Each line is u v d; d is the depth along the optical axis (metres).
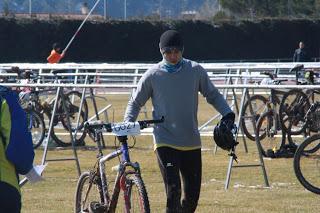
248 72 35.81
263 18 104.56
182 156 14.77
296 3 125.31
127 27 96.62
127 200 13.71
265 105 29.00
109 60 95.81
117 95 56.94
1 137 10.34
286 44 104.62
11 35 90.50
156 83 14.70
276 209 18.52
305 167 22.42
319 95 30.50
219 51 102.19
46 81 39.12
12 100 10.38
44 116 32.47
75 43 93.75
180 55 14.73
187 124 14.69
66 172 24.84
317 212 18.19
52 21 92.38
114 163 24.91
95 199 15.38
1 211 10.38
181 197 15.21
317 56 105.31
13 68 31.19
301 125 28.48
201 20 101.94
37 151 30.19
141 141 33.19
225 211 18.23
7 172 10.38
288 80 29.83
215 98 14.95
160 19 100.81
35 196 20.39
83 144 31.81
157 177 23.67
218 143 14.73
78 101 34.84
